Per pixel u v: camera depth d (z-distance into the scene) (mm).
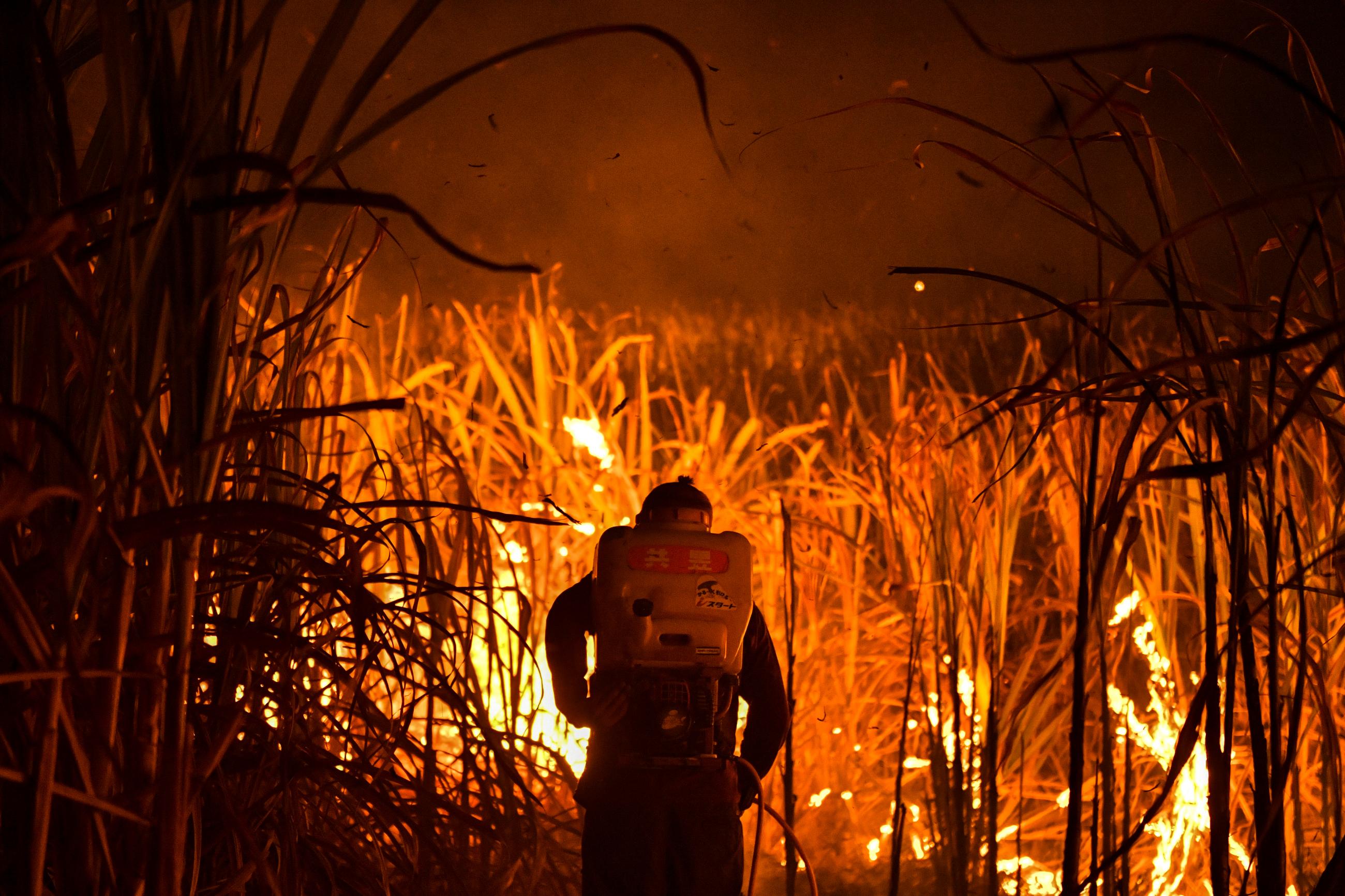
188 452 1301
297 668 1983
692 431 5578
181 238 1284
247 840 1659
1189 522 3467
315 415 1333
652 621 2359
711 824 2404
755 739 2607
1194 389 1586
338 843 2344
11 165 1335
